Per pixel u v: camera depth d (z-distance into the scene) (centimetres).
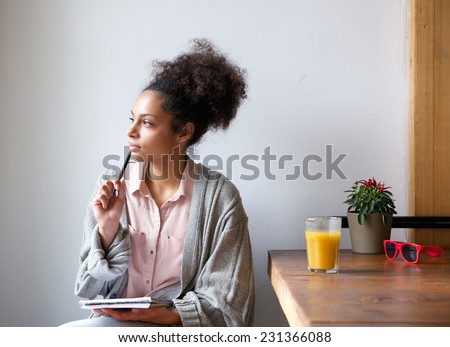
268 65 185
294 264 145
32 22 182
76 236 183
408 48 183
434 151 177
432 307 92
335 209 185
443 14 177
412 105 178
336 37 185
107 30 183
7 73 182
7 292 183
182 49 184
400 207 186
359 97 185
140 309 139
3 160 182
